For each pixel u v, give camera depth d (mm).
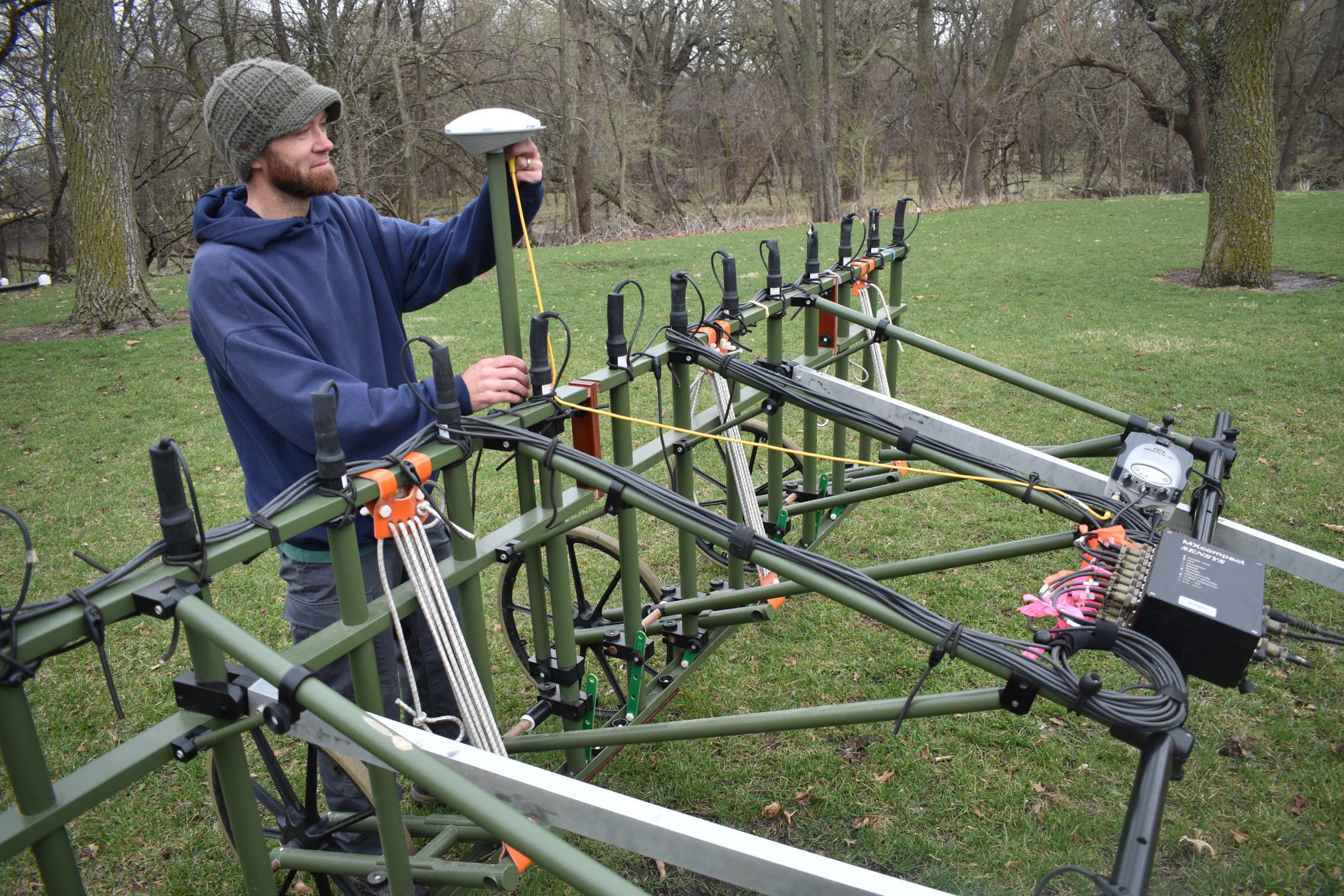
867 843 2729
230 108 2082
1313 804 2816
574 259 17547
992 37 30250
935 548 4598
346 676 2320
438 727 2746
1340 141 33500
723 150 34719
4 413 7727
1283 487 5047
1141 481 2467
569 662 2586
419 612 2551
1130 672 3551
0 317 13078
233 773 1678
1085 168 34188
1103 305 10352
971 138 27031
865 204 29203
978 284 12055
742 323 3289
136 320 11742
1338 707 3248
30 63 20625
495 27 27312
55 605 1395
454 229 2527
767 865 1374
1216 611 1797
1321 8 30969
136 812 2975
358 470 1843
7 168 24641
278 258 2160
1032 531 4734
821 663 3658
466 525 2150
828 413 2697
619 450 2734
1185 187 30672
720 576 4492
